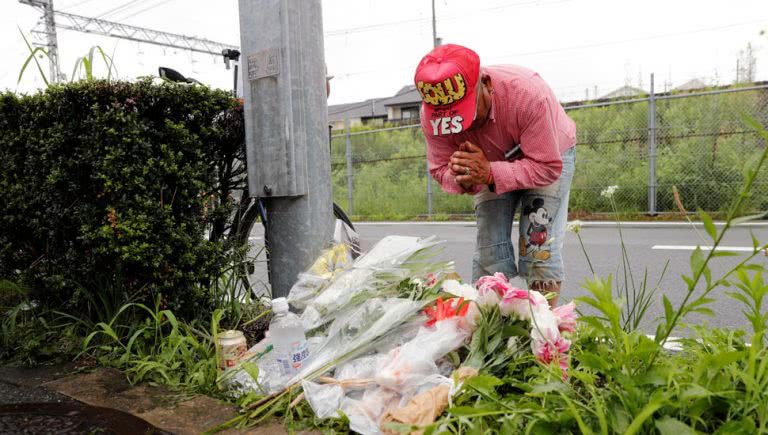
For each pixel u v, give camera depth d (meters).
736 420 1.27
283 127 2.53
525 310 1.74
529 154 2.27
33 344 2.28
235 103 2.67
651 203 8.57
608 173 9.13
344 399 1.67
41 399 1.92
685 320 2.99
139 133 2.27
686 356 1.86
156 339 2.25
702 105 8.52
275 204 2.67
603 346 1.65
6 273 2.84
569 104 10.15
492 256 2.54
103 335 2.39
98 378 2.08
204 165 2.49
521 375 1.71
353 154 12.30
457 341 1.78
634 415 1.24
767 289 1.40
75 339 2.42
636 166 9.02
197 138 2.46
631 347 1.54
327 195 2.70
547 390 1.33
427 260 2.30
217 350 2.02
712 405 1.29
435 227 9.08
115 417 1.75
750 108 8.17
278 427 1.63
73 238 2.52
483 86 2.24
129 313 2.42
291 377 1.86
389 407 1.62
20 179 2.63
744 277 1.43
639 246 5.81
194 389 1.93
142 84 2.31
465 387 1.46
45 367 2.26
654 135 8.42
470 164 2.21
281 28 2.51
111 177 2.26
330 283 2.27
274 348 1.96
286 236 2.65
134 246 2.27
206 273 2.52
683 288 3.82
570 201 9.37
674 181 8.49
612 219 8.73
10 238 2.75
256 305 2.72
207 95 2.53
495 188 2.26
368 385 1.71
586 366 1.44
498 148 2.40
